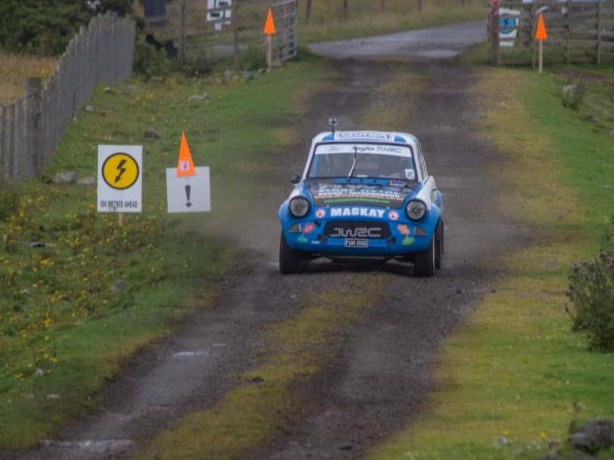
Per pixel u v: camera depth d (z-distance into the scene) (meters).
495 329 55.59
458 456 35.94
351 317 57.91
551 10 183.88
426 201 67.94
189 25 181.12
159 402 44.50
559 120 135.88
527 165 112.50
